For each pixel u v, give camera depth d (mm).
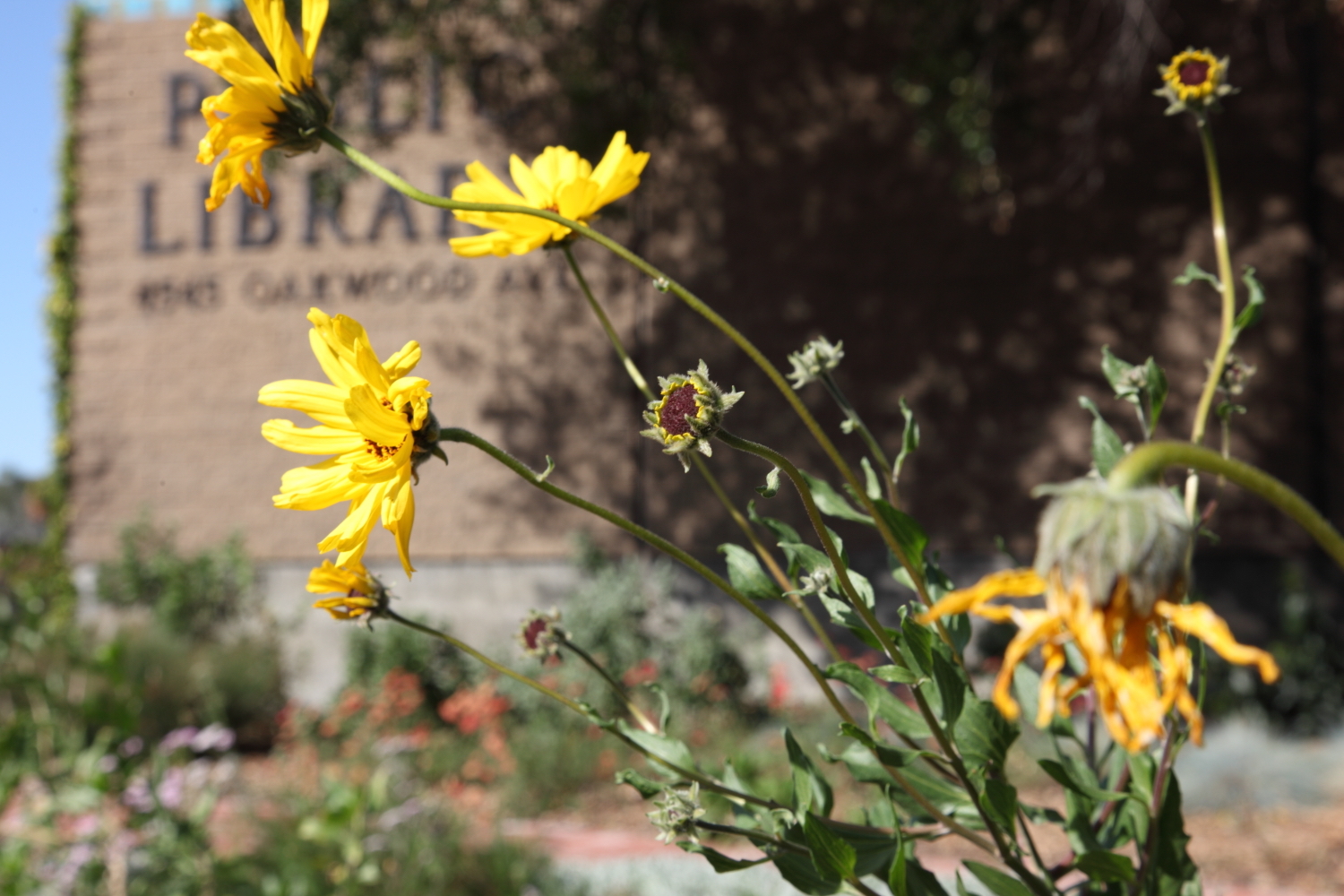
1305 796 6074
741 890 4398
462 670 9242
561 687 8227
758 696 8789
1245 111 9438
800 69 9891
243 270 10344
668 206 9883
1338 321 9266
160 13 10602
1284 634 8906
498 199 1270
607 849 5566
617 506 9648
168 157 10500
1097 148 9531
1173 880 1045
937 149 9609
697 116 9938
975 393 9508
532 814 6547
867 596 1090
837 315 9664
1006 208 9102
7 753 3611
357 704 8062
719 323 891
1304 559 9055
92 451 10352
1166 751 1055
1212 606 9094
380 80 10000
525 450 9820
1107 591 588
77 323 10477
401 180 990
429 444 906
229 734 4500
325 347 936
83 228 10531
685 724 7898
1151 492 613
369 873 3902
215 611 9844
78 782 3619
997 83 8695
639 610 8945
